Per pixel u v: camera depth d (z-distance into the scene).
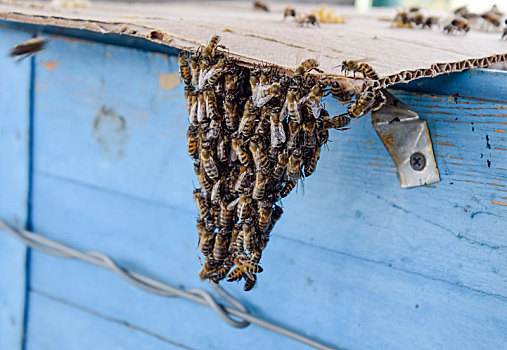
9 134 0.61
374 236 0.49
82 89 0.57
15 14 0.51
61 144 0.59
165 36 0.46
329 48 0.47
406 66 0.42
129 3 0.81
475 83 0.45
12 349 0.64
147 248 0.57
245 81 0.43
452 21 0.58
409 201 0.48
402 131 0.47
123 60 0.55
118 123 0.56
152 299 0.57
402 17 0.63
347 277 0.50
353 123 0.48
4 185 0.62
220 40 0.45
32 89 0.59
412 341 0.49
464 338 0.48
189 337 0.56
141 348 0.58
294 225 0.51
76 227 0.60
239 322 0.53
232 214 0.43
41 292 0.62
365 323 0.50
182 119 0.54
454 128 0.46
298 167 0.42
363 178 0.49
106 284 0.59
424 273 0.48
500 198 0.46
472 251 0.47
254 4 0.78
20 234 0.61
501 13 0.62
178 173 0.55
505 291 0.46
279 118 0.41
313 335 0.52
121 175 0.57
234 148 0.42
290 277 0.52
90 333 0.60
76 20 0.49
